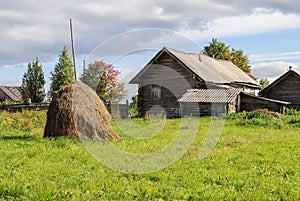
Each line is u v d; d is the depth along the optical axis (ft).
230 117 83.71
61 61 153.48
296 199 21.56
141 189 23.62
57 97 48.26
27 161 31.68
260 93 122.21
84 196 21.63
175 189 23.68
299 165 31.73
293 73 116.78
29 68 185.16
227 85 116.16
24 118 77.20
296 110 110.32
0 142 42.73
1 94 245.65
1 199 20.74
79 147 39.52
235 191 23.24
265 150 40.11
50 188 22.26
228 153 37.88
